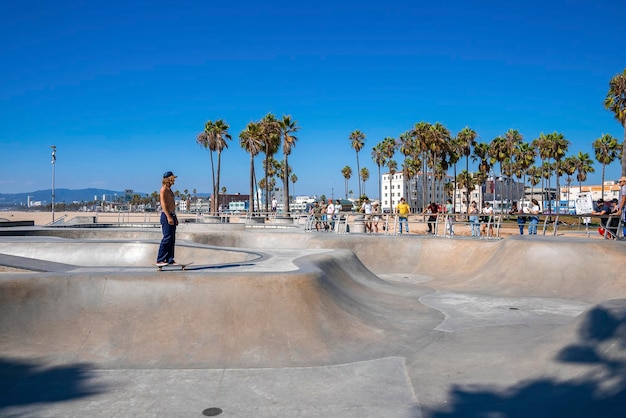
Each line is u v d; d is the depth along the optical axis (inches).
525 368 225.1
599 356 199.2
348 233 747.4
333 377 234.1
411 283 533.3
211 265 370.9
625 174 1070.4
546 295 442.3
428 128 1999.3
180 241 583.8
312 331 286.5
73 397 206.2
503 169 2918.3
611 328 208.5
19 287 282.4
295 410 195.9
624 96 1090.7
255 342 270.7
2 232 673.6
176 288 293.6
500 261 531.2
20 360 245.9
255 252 477.4
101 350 259.3
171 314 283.0
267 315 289.0
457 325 335.6
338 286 390.0
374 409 197.5
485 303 411.5
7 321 270.2
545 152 2310.5
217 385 221.6
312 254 462.9
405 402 204.7
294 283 309.1
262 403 202.5
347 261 492.7
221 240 688.4
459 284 515.8
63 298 287.6
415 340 298.2
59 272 314.0
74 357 252.4
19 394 208.8
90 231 711.1
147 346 263.4
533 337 271.1
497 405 194.5
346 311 326.3
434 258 625.9
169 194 319.0
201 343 266.8
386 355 268.8
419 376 235.3
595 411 165.2
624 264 443.2
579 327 231.5
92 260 497.4
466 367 245.1
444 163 2080.5
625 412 156.5
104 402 201.5
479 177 2837.1
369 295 418.3
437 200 5123.0
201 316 282.8
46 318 277.4
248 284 299.9
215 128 1915.6
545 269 474.6
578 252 470.0
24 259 371.9
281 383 225.3
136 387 217.9
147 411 193.3
